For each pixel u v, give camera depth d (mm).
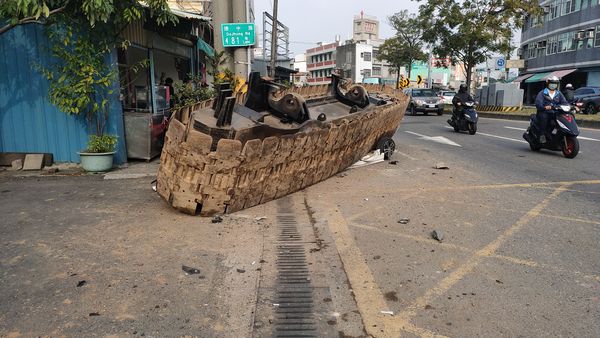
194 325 2961
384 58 50469
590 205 5820
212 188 4918
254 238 4547
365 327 3004
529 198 6180
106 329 2881
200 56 15094
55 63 7824
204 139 4637
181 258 3990
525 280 3682
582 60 35500
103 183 6855
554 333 2926
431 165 8719
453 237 4652
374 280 3684
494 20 25781
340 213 5430
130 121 8492
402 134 14656
